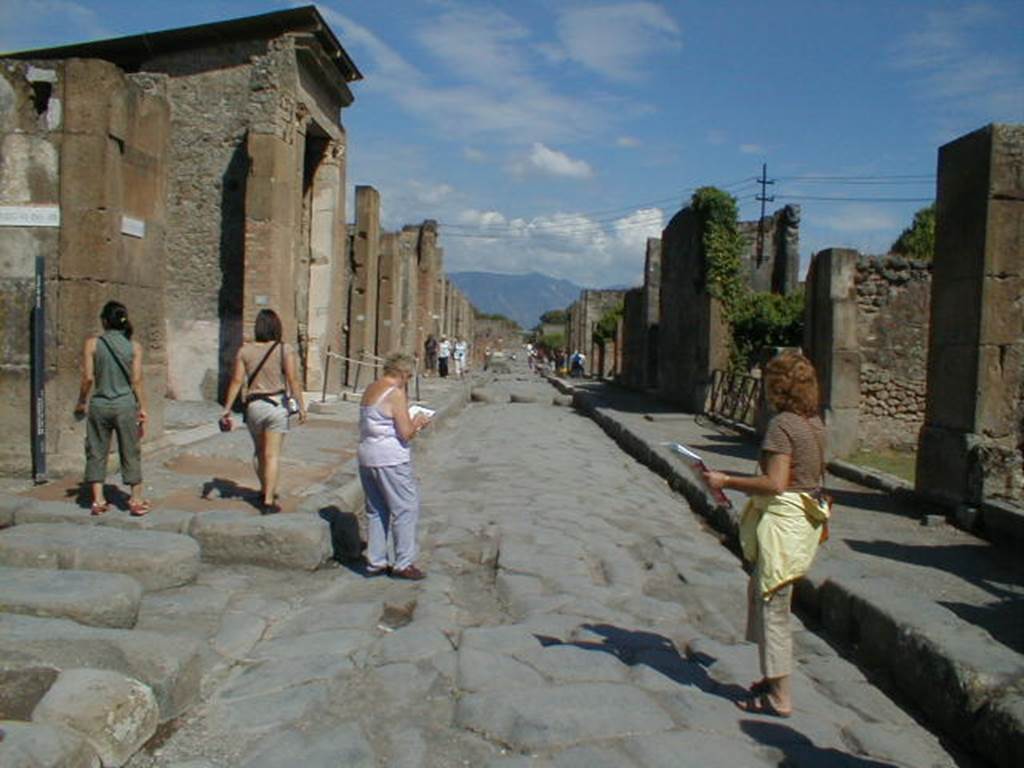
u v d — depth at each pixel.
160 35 19.20
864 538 8.91
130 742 4.23
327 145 21.97
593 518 10.04
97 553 6.51
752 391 17.89
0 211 9.45
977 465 9.40
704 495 10.95
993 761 4.57
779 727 4.80
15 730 3.79
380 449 7.32
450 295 54.22
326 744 4.41
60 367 9.41
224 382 19.20
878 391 16.19
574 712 4.78
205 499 8.73
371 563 7.50
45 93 9.59
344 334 26.48
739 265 21.23
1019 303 9.75
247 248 17.86
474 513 10.04
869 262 16.14
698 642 6.03
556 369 63.22
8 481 9.20
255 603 6.48
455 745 4.46
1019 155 9.74
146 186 10.34
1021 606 6.66
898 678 5.57
